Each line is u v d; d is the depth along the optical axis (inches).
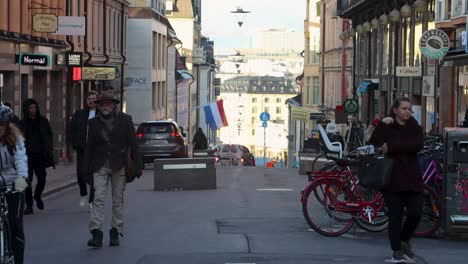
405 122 518.6
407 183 513.0
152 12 3112.7
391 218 518.3
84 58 2102.6
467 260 533.6
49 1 1716.3
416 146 514.9
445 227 597.0
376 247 579.2
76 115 797.9
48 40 1670.8
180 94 4281.5
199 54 5073.8
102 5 2396.7
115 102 572.7
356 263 516.4
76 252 563.2
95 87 2256.4
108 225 701.9
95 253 558.6
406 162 516.4
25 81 1567.4
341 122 2409.0
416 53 1980.8
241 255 542.9
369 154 545.3
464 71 1585.9
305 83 4092.0
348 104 2362.2
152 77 3164.4
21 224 450.6
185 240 610.9
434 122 1498.5
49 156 815.1
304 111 3282.5
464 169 591.8
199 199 942.4
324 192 623.8
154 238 621.6
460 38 1557.6
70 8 1914.4
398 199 517.7
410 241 581.0
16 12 1471.5
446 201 596.1
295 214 777.6
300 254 548.1
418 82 1961.1
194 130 5068.9
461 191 593.6
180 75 4072.3
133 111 3112.7
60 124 1828.2
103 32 2410.2
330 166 724.0
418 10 1573.6
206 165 1093.8
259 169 1801.2
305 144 1519.4
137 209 829.8
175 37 3836.1
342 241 603.8
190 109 4266.7
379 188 518.0
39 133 811.4
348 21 3065.9
